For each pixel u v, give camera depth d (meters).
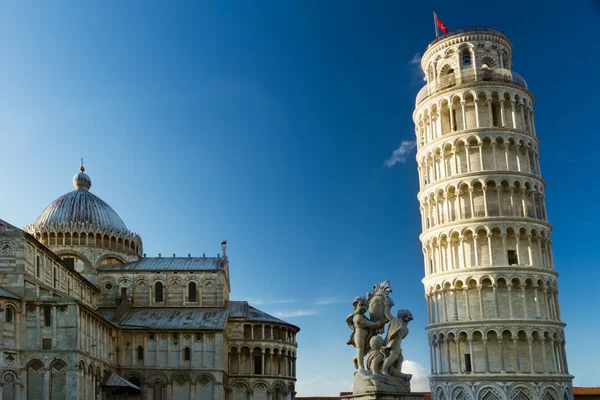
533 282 84.69
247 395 108.56
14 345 73.06
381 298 25.41
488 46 96.75
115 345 98.19
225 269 116.56
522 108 93.56
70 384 73.88
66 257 108.94
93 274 110.12
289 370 115.19
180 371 97.94
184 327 99.62
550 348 83.44
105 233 112.31
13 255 76.38
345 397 24.42
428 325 90.19
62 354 74.38
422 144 99.19
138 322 102.75
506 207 88.62
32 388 73.31
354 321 25.17
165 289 111.75
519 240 86.69
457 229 87.81
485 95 92.25
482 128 90.38
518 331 82.50
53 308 75.50
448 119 95.25
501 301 83.94
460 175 89.25
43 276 84.25
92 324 83.62
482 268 84.50
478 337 83.38
